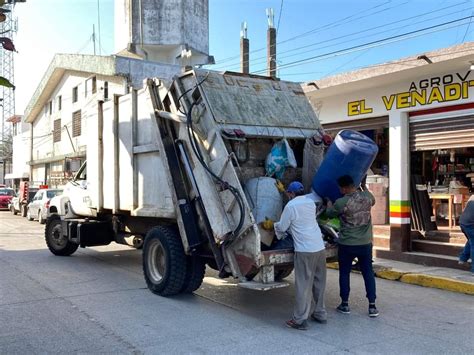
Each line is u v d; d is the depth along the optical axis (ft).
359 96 40.19
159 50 99.30
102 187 30.42
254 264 19.65
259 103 23.85
